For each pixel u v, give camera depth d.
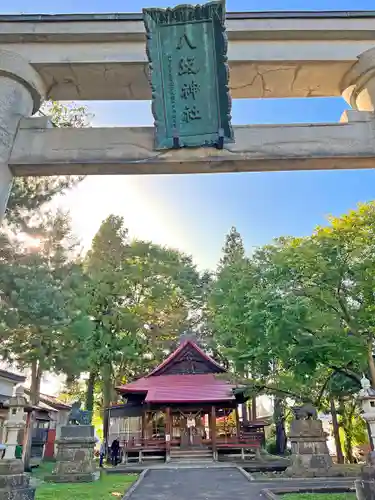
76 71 5.70
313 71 5.82
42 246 15.55
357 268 13.01
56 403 35.06
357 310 13.60
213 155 5.01
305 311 12.34
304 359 13.23
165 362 26.89
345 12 5.84
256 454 23.14
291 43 5.74
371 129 5.27
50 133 5.18
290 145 5.10
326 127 5.24
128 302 30.91
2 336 14.43
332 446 29.97
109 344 26.98
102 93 6.11
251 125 5.21
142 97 6.18
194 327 35.00
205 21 5.18
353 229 14.56
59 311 13.86
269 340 12.91
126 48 5.67
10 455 8.02
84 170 5.14
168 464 21.08
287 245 15.68
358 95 5.86
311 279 13.51
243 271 15.90
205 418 28.52
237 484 13.17
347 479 13.74
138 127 5.21
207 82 5.15
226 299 15.87
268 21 5.70
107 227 32.16
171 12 5.17
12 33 5.59
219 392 24.05
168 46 5.23
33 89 5.57
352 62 5.71
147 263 31.64
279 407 24.73
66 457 15.38
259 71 5.80
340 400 22.44
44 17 5.67
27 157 5.02
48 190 14.84
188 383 25.33
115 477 16.08
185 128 5.07
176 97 5.16
